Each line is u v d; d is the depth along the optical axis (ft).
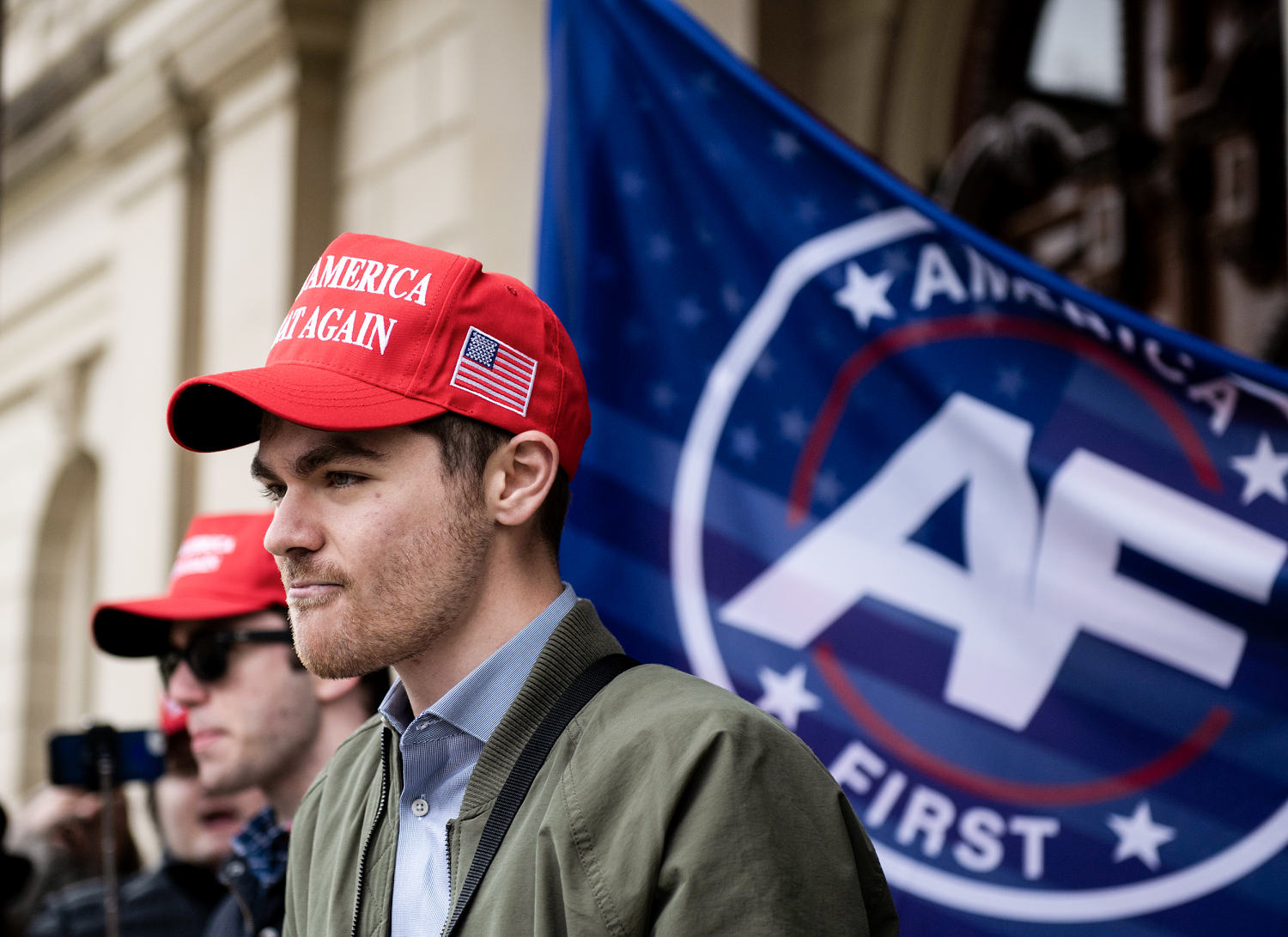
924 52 12.52
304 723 6.29
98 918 8.48
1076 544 6.67
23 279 26.30
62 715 26.71
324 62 17.06
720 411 6.81
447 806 3.63
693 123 7.07
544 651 3.59
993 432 6.80
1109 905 6.31
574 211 6.94
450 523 3.56
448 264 3.68
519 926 3.18
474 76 14.64
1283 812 6.34
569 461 3.88
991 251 6.88
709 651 6.57
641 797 3.18
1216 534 6.61
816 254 6.97
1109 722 6.50
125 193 20.68
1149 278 10.96
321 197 16.90
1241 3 10.52
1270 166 10.20
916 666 6.61
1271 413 6.68
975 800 6.47
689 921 2.99
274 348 3.75
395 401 3.51
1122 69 11.34
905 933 6.36
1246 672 6.49
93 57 21.72
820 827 3.23
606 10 7.16
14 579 27.27
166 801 8.29
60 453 25.11
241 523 6.53
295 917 4.20
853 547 6.73
